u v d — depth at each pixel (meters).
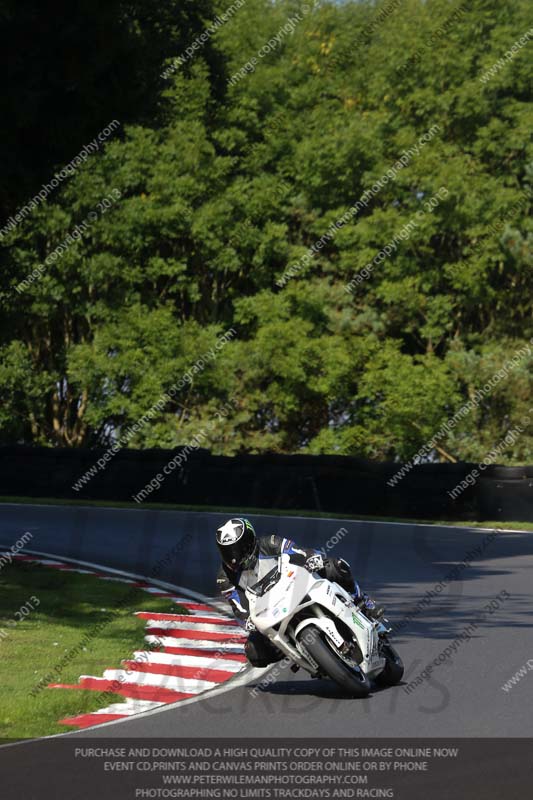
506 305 138.00
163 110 53.69
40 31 45.31
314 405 137.00
